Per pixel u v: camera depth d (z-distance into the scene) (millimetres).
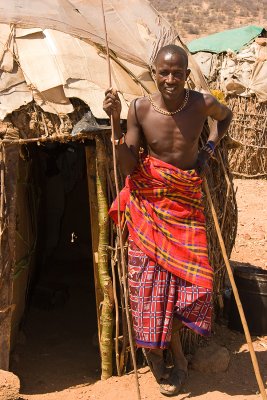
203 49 13906
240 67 13008
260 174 13125
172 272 4164
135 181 4172
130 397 4402
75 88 4559
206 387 4539
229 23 44875
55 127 4508
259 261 7676
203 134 4980
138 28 5297
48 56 4648
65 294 6434
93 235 4695
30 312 6141
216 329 5562
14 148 4465
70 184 7633
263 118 12852
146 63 5047
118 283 4742
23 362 5066
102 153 4543
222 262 5406
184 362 4555
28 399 4395
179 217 4168
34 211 5945
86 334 5711
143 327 4227
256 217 10000
